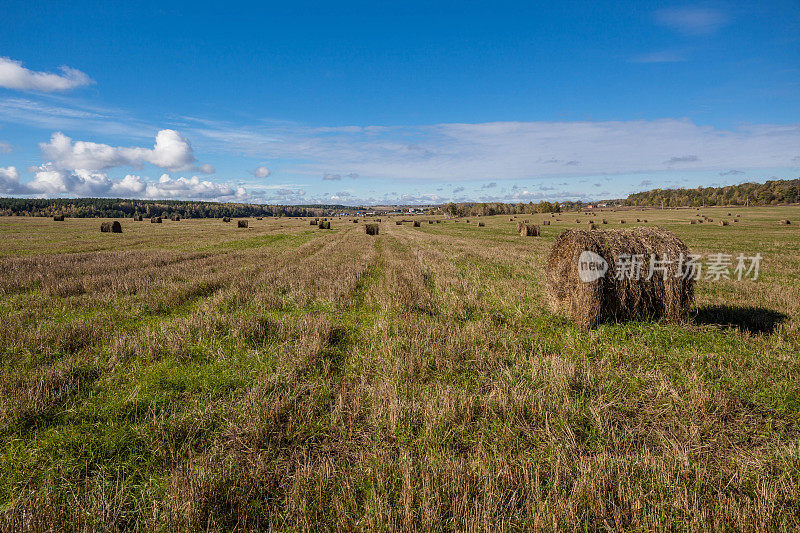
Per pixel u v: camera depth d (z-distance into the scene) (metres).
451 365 5.82
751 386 5.07
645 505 3.11
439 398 4.75
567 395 4.77
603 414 4.47
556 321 8.47
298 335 7.32
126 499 3.28
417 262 18.80
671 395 4.90
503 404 4.53
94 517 3.00
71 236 34.41
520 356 6.26
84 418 4.37
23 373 5.28
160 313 9.10
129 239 32.53
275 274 14.18
